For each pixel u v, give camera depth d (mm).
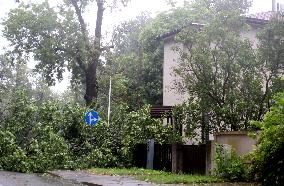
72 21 31172
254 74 17281
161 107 24203
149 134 20359
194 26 20000
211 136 21594
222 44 17609
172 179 14461
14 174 18125
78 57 31984
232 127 17406
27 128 21984
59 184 13852
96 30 33000
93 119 21266
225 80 17609
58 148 20531
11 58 32594
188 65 18172
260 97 17203
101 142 22141
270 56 17219
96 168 20125
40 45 31312
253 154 12836
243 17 18453
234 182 14070
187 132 18266
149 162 20047
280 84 16938
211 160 16125
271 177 12383
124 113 22297
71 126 22391
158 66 34438
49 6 31219
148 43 35031
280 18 17625
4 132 20562
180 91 20719
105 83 34688
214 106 17797
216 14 18328
